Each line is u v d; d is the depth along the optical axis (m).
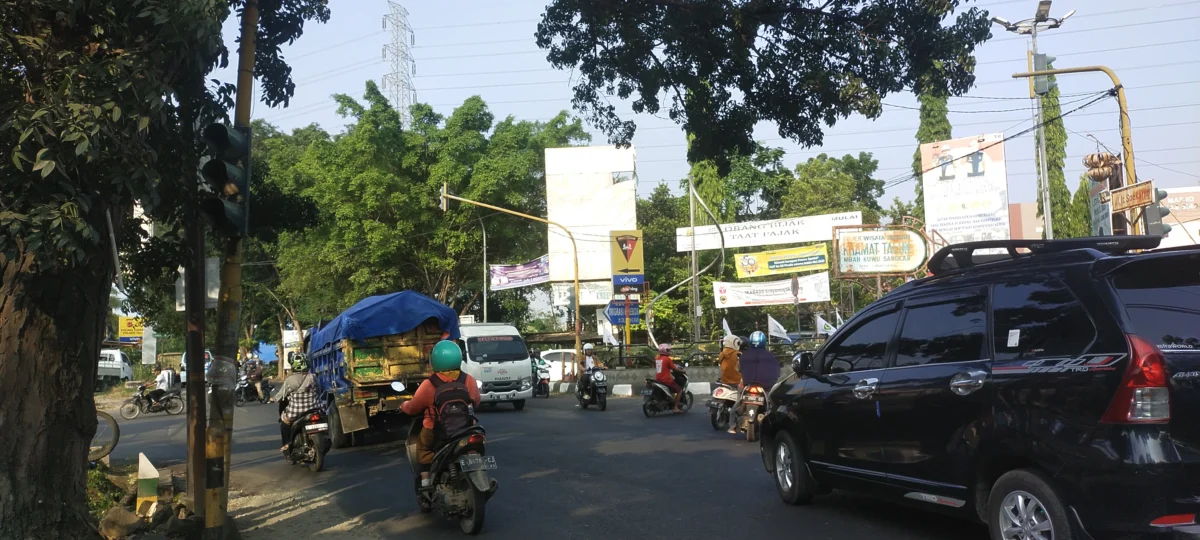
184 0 5.09
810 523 6.73
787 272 34.88
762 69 9.98
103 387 37.88
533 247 40.53
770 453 7.80
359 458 12.30
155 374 28.45
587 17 10.28
